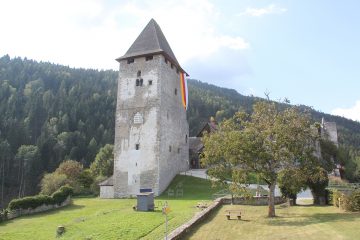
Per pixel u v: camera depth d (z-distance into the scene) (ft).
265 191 138.51
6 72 544.21
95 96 478.18
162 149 172.96
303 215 87.51
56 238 77.77
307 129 89.71
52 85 538.47
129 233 72.28
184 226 69.41
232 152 87.51
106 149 277.23
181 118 204.33
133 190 169.37
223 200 117.91
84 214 114.93
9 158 324.19
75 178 219.61
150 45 185.16
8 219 110.32
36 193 308.60
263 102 94.53
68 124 411.95
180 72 207.41
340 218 77.71
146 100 177.47
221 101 550.36
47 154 355.77
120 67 187.52
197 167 230.07
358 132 595.88
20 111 434.71
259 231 68.64
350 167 209.36
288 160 87.15
